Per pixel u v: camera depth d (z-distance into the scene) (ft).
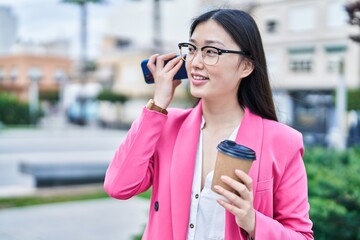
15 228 16.47
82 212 19.12
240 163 3.75
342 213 11.44
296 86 76.18
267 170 4.43
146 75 5.18
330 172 14.85
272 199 4.50
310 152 19.01
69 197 22.27
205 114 4.83
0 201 21.17
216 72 4.39
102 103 108.99
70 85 116.47
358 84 67.82
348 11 10.35
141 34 113.39
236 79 4.54
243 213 3.84
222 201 3.87
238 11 4.58
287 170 4.60
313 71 74.18
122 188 4.61
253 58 4.56
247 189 3.78
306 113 74.13
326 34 71.97
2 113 89.35
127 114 110.32
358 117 50.39
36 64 133.59
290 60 77.71
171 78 4.80
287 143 4.60
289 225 4.48
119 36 125.49
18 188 24.68
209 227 4.43
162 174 4.68
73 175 25.53
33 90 100.53
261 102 4.84
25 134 70.23
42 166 24.62
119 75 115.44
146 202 21.15
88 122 104.88
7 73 138.41
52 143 56.39
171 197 4.50
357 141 45.68
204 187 4.47
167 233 4.52
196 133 4.70
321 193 12.51
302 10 74.79
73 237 15.47
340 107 39.65
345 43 68.64
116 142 59.36
